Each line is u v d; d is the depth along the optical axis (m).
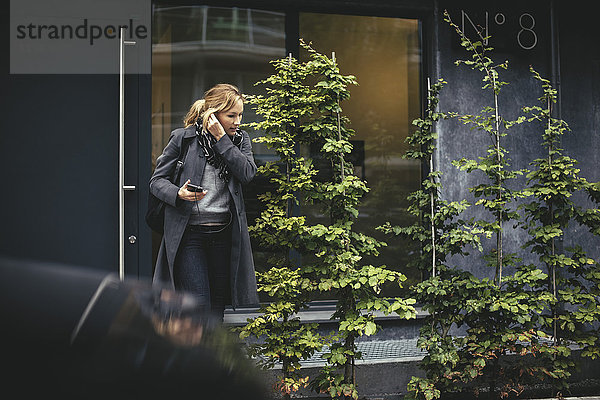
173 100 5.57
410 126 6.18
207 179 3.84
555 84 6.27
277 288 4.16
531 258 6.13
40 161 5.15
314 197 4.36
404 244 6.07
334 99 4.45
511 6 6.24
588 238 6.25
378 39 6.14
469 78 6.13
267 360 4.27
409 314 4.17
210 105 3.92
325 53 6.01
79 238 5.20
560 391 5.02
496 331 4.71
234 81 5.74
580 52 6.37
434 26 6.09
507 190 4.77
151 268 5.31
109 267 5.24
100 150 5.25
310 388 4.79
